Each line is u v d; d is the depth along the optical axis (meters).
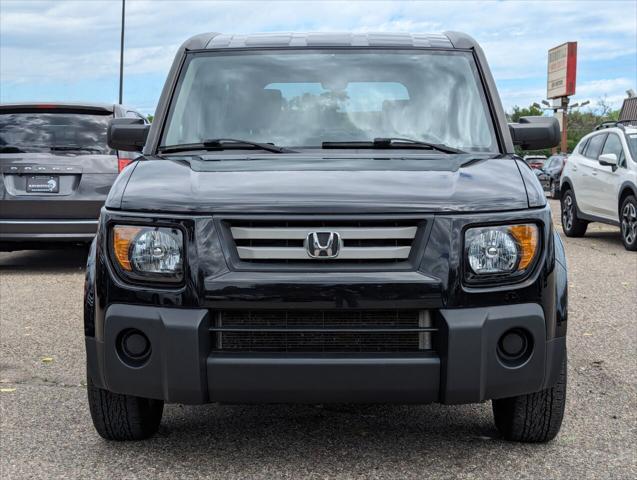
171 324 3.38
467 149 4.28
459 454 3.90
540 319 3.44
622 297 8.30
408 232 3.41
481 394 3.39
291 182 3.59
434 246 3.39
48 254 12.59
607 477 3.61
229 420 4.46
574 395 4.93
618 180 12.73
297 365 3.34
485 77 4.55
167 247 3.45
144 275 3.47
